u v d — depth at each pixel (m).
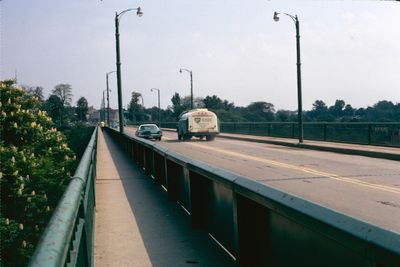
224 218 6.07
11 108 22.34
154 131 45.28
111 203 10.38
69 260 2.70
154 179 13.48
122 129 34.97
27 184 18.58
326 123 32.44
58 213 2.75
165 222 8.23
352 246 2.37
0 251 14.82
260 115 108.25
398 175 15.27
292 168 17.70
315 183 13.31
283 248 3.71
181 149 30.12
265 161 20.92
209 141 41.59
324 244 2.87
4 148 19.44
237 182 4.84
